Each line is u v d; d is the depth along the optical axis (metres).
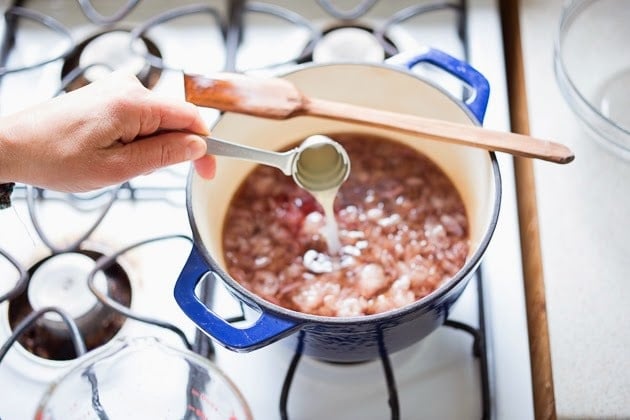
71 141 0.64
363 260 0.73
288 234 0.75
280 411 0.69
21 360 0.73
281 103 0.69
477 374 0.71
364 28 0.94
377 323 0.58
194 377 0.67
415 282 0.70
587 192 0.80
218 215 0.75
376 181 0.78
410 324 0.61
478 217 0.69
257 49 0.94
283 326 0.58
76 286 0.74
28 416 0.70
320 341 0.63
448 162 0.76
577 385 0.69
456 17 0.95
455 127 0.66
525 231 0.84
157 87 0.90
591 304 0.74
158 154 0.64
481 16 0.93
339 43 0.89
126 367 0.67
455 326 0.73
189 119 0.65
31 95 0.91
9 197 0.72
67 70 0.92
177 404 0.65
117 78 0.68
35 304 0.73
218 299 0.74
